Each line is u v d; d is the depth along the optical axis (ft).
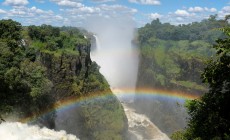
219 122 46.16
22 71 234.79
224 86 47.11
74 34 386.11
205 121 48.62
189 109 52.60
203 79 48.57
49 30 332.80
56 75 295.48
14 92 222.69
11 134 188.55
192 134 50.90
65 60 303.89
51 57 295.69
